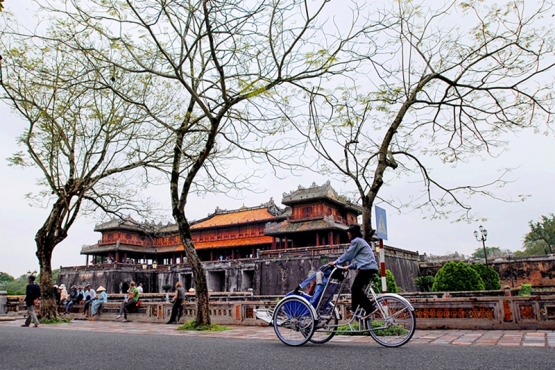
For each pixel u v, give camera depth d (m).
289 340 6.95
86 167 16.78
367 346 6.55
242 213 61.97
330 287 6.93
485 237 33.44
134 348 6.45
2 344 7.20
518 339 7.83
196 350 6.10
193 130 12.59
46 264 17.02
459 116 10.69
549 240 68.75
